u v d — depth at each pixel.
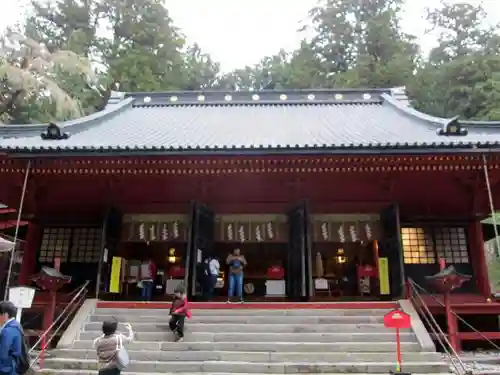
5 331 5.72
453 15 42.56
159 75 41.69
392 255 14.93
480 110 35.78
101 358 6.30
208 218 15.91
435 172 14.73
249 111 22.98
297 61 44.25
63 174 15.02
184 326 11.73
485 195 15.45
